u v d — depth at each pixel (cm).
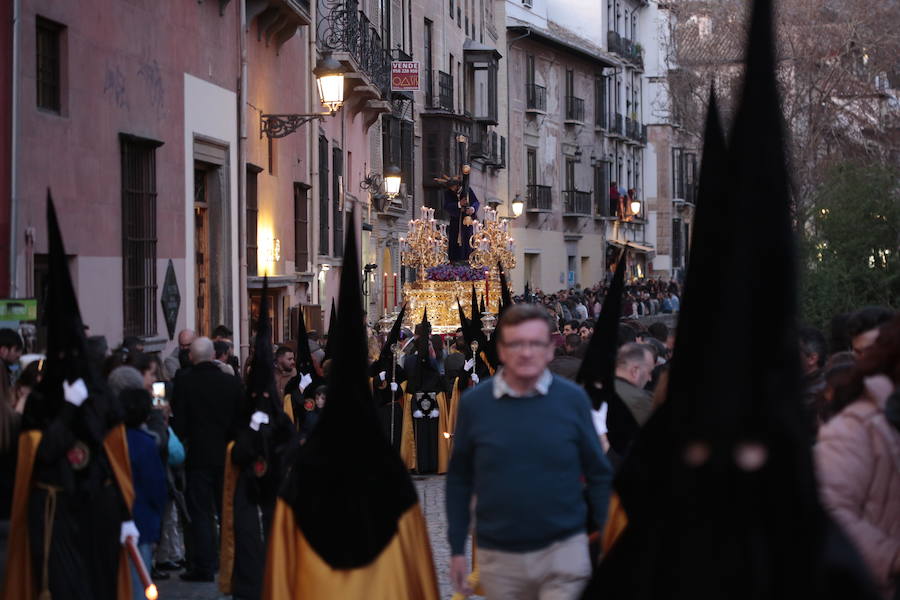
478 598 1548
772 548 626
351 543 1012
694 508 639
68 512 1185
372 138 5641
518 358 931
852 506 786
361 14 4491
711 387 606
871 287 3725
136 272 2583
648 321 6078
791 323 596
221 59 3102
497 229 3991
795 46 5081
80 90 2297
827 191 3853
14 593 1189
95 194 2358
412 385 2802
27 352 1914
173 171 2777
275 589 1023
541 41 8919
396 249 6141
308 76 4078
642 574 665
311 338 2798
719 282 603
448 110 6962
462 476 980
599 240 10206
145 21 2617
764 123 588
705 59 5525
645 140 11425
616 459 1170
